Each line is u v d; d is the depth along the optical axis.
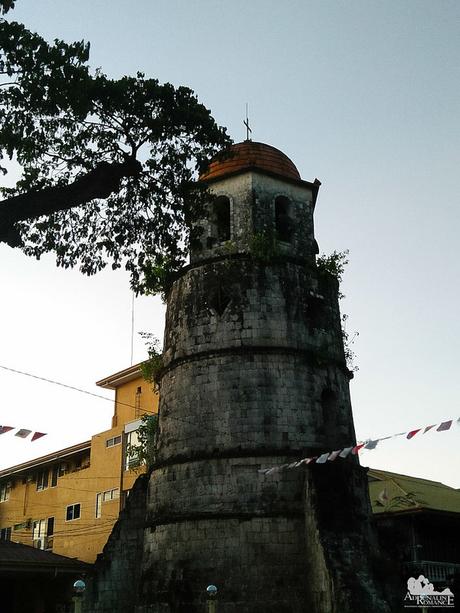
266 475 23.53
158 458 25.86
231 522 22.97
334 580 20.83
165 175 20.81
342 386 26.75
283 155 29.81
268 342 25.31
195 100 20.22
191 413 25.06
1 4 17.48
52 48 18.02
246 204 27.55
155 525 24.45
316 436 24.64
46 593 37.03
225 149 21.16
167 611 22.77
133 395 47.25
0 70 17.83
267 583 22.25
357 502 24.45
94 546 44.00
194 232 22.23
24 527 51.78
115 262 21.45
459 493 39.97
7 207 17.14
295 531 22.95
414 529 31.16
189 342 26.14
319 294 27.41
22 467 52.88
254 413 24.30
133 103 19.27
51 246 20.75
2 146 18.34
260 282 26.17
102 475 45.28
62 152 19.55
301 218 28.64
